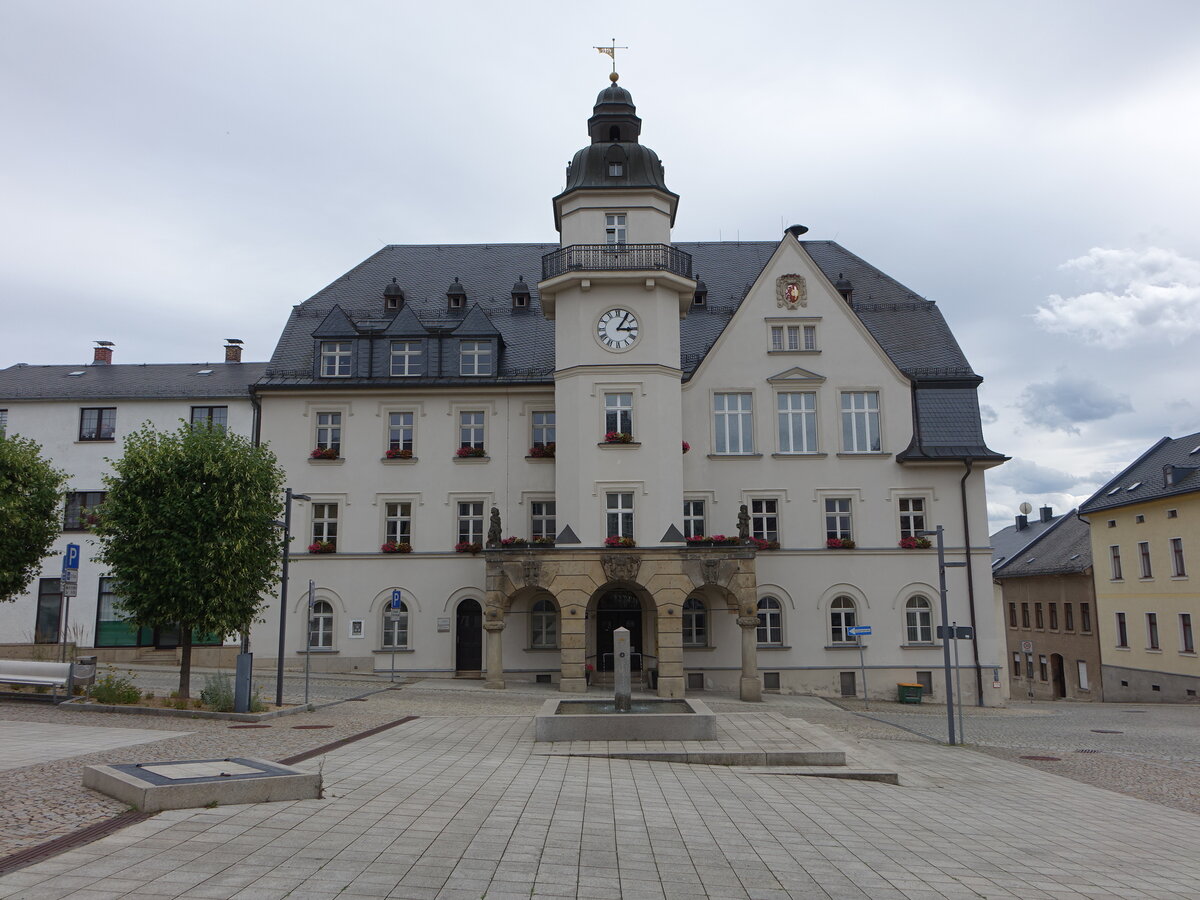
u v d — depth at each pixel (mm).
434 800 11375
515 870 8594
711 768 15086
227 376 38500
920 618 34156
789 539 34281
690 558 29609
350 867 8258
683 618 33656
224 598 22000
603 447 30766
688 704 19938
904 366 36250
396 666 33656
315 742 16047
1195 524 42031
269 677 31125
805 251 35938
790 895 8406
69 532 35438
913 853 10344
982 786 15570
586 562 29609
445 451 34875
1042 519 70250
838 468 34719
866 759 16234
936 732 23891
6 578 24547
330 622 34125
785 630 33750
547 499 34438
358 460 34875
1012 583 63312
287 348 36719
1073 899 8867
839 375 35219
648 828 10648
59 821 9148
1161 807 14594
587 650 32625
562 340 32000
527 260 41250
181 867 7922
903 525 34656
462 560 34156
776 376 35062
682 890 8359
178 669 31875
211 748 14805
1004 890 9047
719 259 41500
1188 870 10375
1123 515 48438
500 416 35031
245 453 23328
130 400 35969
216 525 22203
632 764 14992
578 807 11508
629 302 31688
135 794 9789
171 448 22594
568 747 16172
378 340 35812
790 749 15852
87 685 21203
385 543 34312
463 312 37781
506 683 31781
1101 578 50750
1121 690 48531
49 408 36156
